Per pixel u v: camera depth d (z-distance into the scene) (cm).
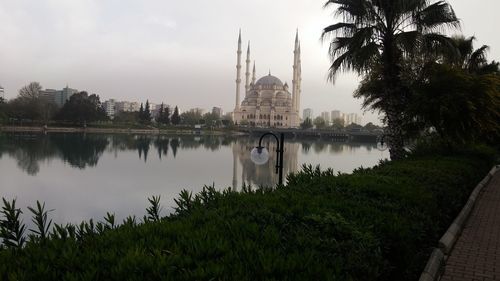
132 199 2594
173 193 2808
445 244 677
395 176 902
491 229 845
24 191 2753
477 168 1477
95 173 3731
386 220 492
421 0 1486
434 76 1681
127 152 6122
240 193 584
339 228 411
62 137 8944
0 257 297
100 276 268
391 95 1639
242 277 270
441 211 789
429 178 923
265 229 380
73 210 2245
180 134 13938
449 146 1747
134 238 352
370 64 1612
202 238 339
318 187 688
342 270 324
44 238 339
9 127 9650
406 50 1559
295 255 313
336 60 1623
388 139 1686
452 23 1540
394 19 1557
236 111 17512
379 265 381
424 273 531
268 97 18138
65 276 260
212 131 15075
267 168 4500
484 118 1593
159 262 278
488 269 611
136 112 14938
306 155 6247
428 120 1639
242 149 7625
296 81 17662
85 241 345
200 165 4659
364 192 682
